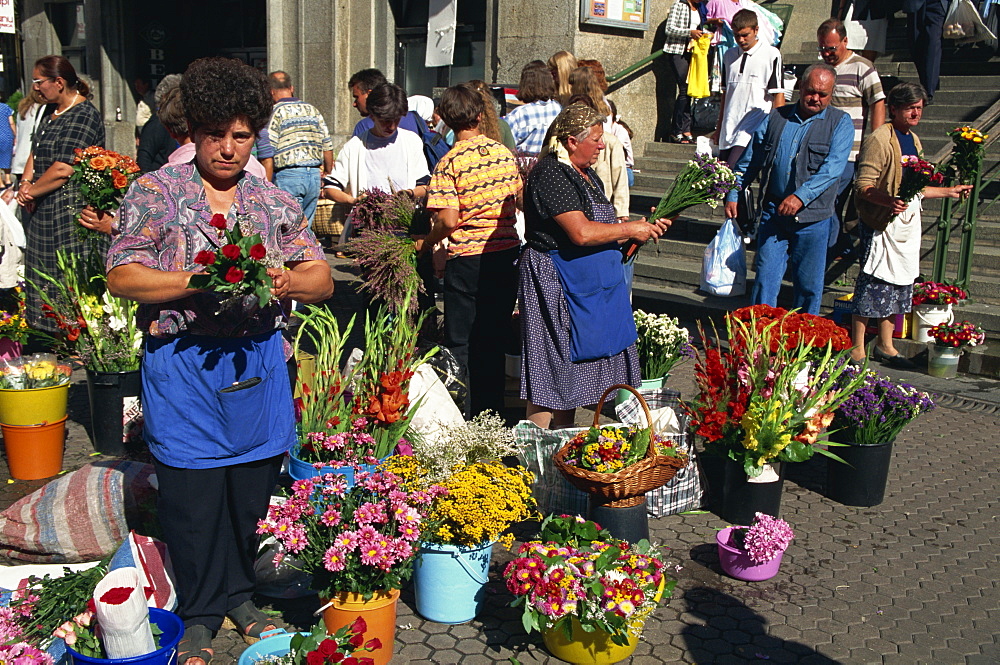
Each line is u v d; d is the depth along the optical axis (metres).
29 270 6.49
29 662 2.72
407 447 4.03
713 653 3.30
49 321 6.45
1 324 5.12
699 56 9.85
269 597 3.57
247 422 3.01
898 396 4.46
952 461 5.14
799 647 3.35
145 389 3.00
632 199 9.66
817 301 6.28
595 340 4.49
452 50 11.34
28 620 3.06
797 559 4.02
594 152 4.46
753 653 3.31
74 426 5.48
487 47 10.62
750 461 4.13
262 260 2.81
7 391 4.55
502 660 3.26
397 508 3.15
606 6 9.95
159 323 2.89
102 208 4.85
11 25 12.80
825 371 4.54
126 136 15.83
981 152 6.74
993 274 7.41
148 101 15.91
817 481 4.91
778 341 4.17
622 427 4.00
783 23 11.27
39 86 6.25
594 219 4.46
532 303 4.53
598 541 3.45
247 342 3.01
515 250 5.18
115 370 4.91
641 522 3.76
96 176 4.81
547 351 4.54
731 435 4.19
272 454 3.15
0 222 6.50
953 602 3.68
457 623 3.49
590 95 6.11
